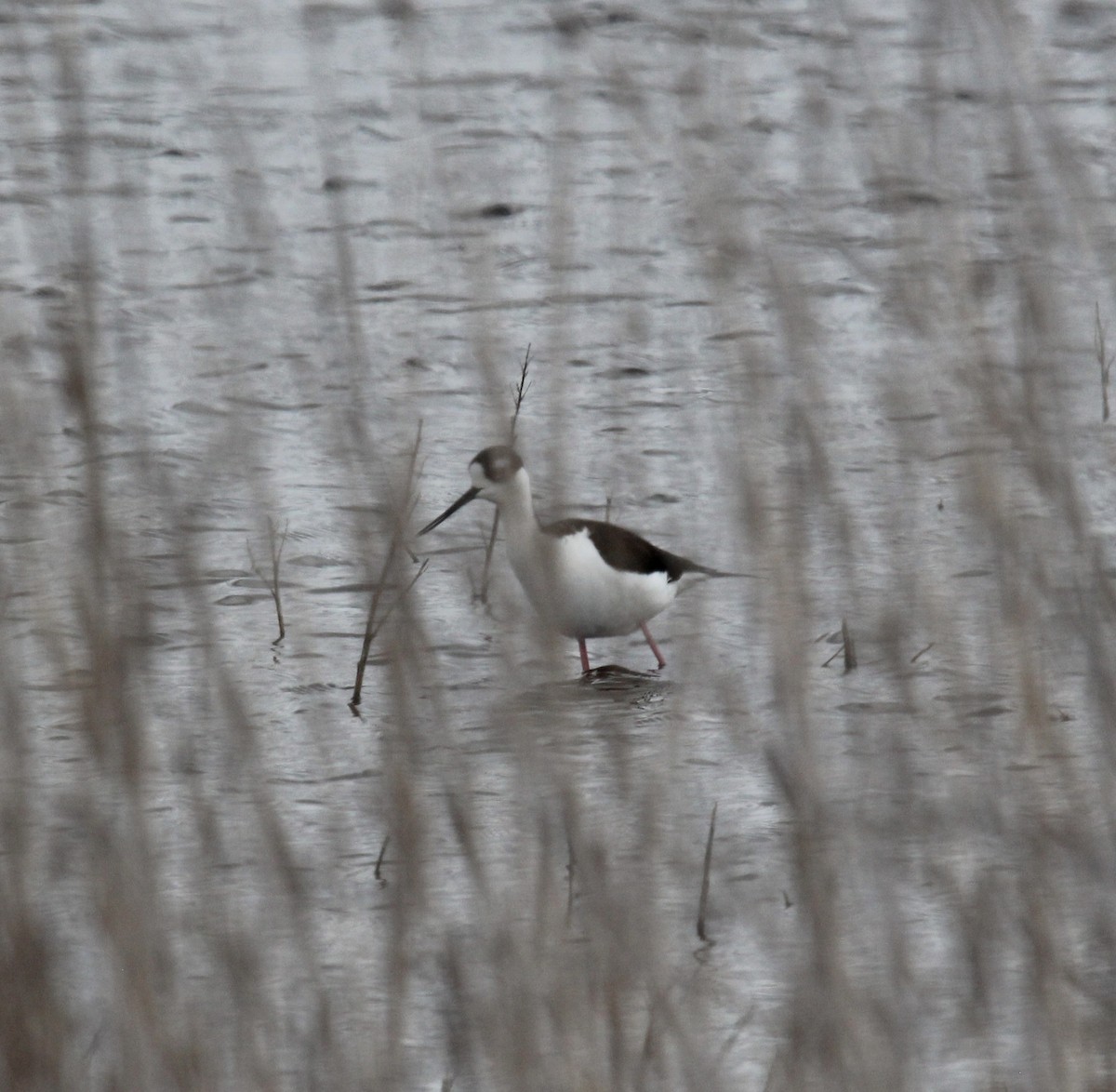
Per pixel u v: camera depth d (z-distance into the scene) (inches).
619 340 749.9
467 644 518.9
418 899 331.0
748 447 455.5
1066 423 406.9
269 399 706.2
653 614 541.6
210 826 366.9
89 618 374.9
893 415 563.2
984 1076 308.5
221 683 407.5
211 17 1167.6
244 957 315.0
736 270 530.0
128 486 602.9
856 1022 296.0
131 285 801.6
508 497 546.3
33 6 703.1
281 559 583.2
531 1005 295.0
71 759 407.8
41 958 299.9
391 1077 303.0
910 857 347.3
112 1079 290.0
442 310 777.6
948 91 481.1
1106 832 333.1
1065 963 310.8
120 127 997.8
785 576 396.2
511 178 911.0
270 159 977.5
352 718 478.6
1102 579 378.3
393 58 1078.4
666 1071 301.6
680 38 595.2
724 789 435.2
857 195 773.3
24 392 602.2
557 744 340.5
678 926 370.0
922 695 434.9
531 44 1050.7
